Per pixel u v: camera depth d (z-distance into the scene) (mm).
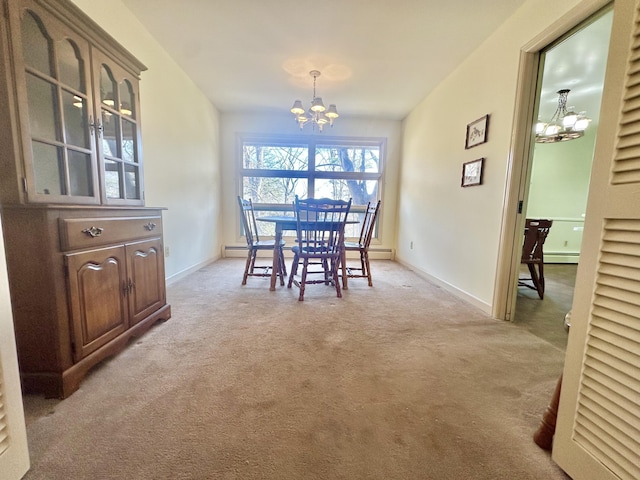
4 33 993
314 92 3443
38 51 1162
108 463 856
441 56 2576
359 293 2719
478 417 1092
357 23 2150
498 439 986
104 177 1496
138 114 1802
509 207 2012
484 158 2297
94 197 1426
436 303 2449
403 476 840
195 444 934
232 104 3953
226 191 4426
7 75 1014
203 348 1581
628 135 698
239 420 1045
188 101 3145
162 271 1910
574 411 827
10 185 1061
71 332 1175
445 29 2186
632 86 688
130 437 955
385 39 2348
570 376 843
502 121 2086
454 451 932
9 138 1036
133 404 1118
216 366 1401
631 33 687
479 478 838
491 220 2201
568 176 4574
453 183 2793
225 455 895
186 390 1211
